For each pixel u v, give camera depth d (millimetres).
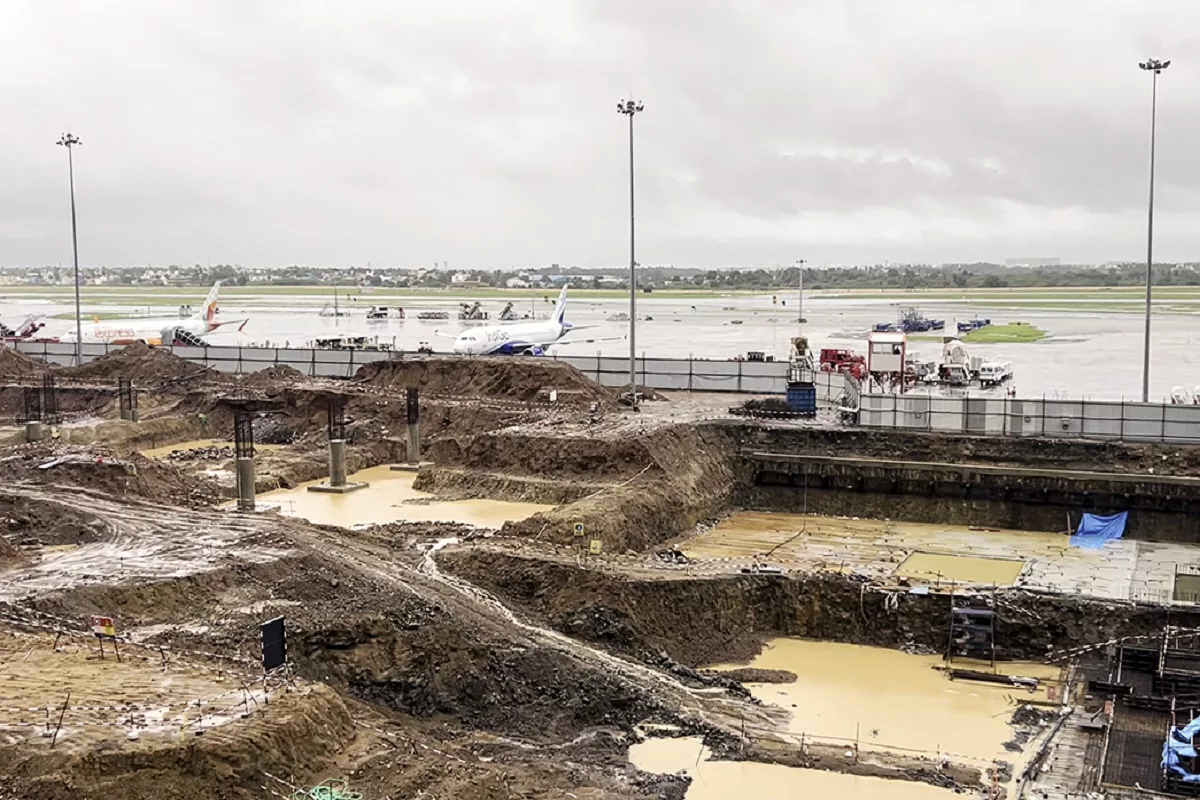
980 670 60875
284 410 118438
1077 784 46156
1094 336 199125
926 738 52219
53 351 159125
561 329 155875
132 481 80812
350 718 43625
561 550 69188
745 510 90500
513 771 44562
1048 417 88062
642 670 57875
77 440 105188
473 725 50688
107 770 35656
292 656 51281
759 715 54531
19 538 67125
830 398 106875
